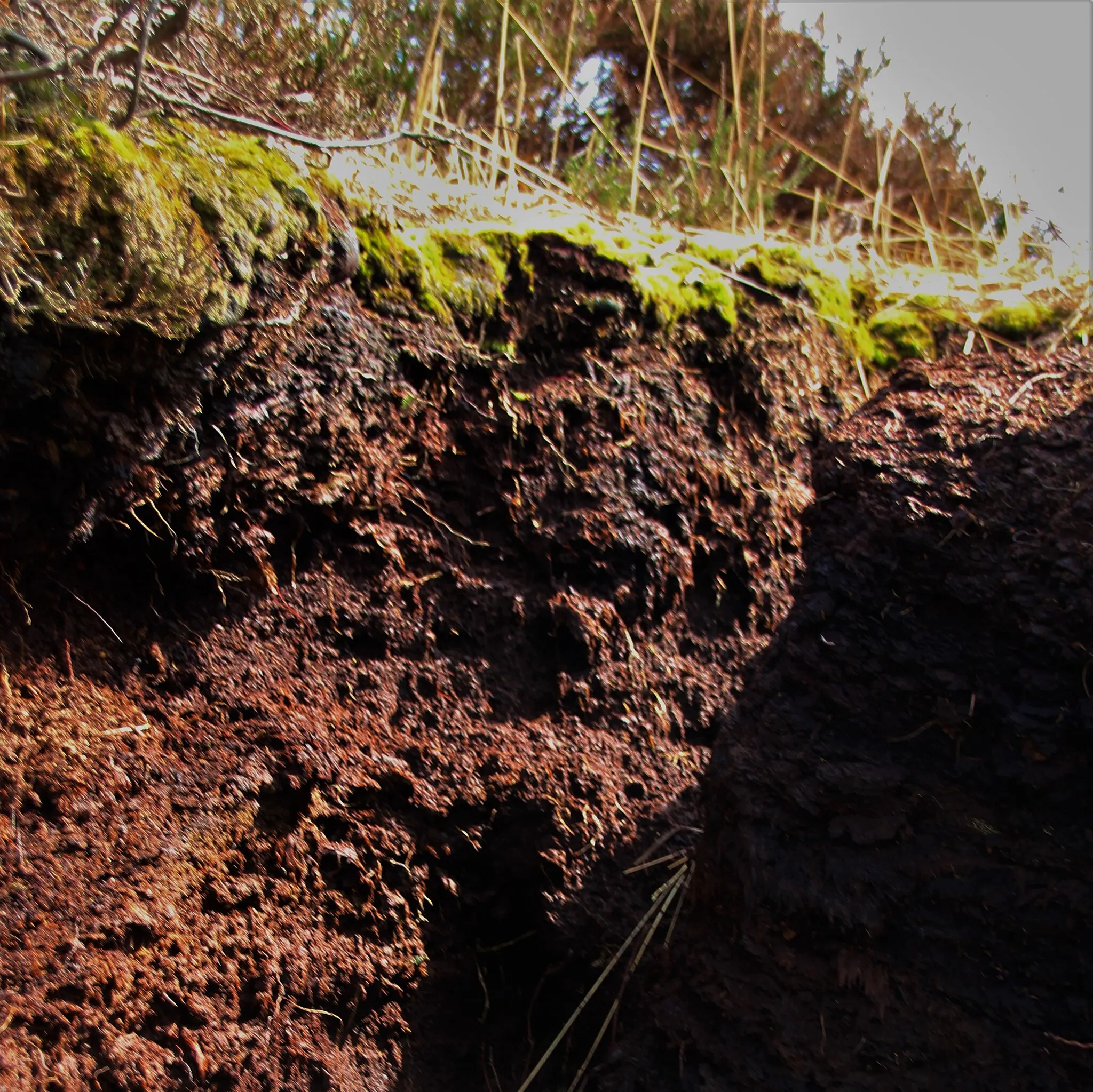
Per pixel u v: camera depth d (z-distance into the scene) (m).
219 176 1.61
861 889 1.55
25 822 1.48
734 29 3.17
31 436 1.45
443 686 1.96
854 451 1.77
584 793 1.95
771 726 1.69
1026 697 1.51
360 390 1.85
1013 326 2.52
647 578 2.10
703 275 2.35
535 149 3.09
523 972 1.96
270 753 1.75
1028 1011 1.46
